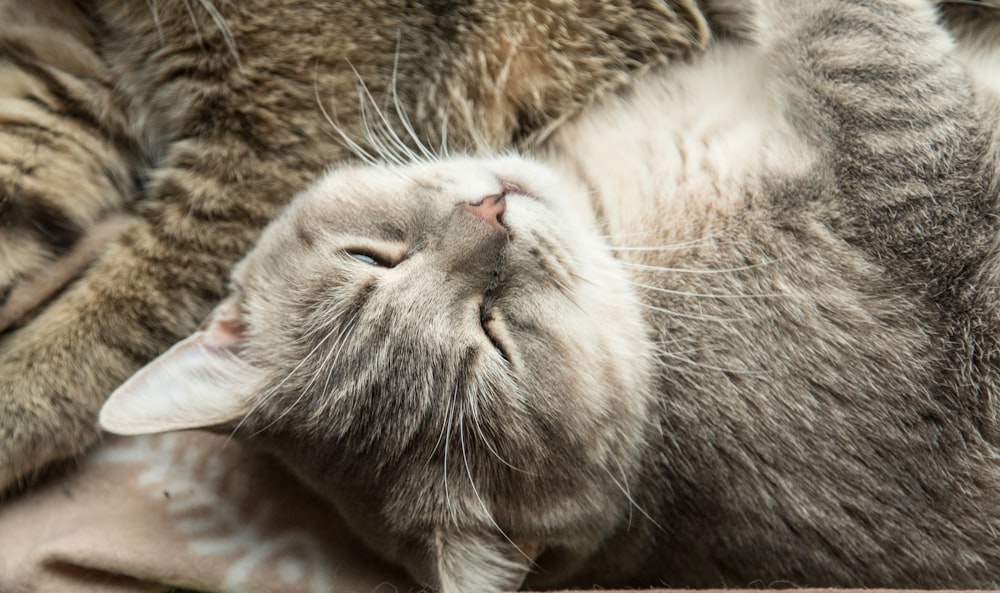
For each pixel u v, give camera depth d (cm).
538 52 65
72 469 63
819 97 64
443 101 65
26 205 62
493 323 61
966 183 62
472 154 65
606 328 62
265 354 61
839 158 63
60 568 61
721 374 63
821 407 62
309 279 61
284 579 62
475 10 64
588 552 63
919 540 62
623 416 62
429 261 60
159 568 61
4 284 62
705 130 65
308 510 63
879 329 62
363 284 61
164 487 63
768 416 62
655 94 67
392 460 60
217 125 63
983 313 62
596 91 66
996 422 61
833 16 64
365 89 64
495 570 60
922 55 63
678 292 64
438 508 60
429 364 60
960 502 61
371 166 63
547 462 61
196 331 62
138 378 60
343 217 61
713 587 64
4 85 62
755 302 63
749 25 66
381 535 61
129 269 63
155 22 63
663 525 64
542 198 63
